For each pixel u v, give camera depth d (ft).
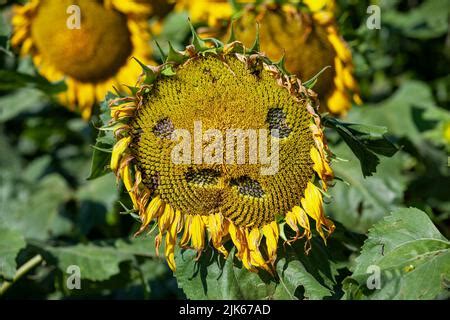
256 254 3.69
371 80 5.65
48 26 4.69
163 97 3.63
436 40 5.86
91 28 4.66
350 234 4.06
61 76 4.80
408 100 5.41
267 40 4.29
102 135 3.74
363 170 3.92
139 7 4.68
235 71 3.62
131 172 3.66
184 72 3.63
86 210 5.15
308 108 3.61
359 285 3.61
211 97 3.61
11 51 4.85
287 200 3.67
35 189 5.47
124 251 4.45
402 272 3.62
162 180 3.66
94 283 4.47
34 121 5.80
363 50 4.68
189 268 3.76
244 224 3.70
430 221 3.76
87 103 4.81
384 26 5.67
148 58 4.72
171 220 3.69
